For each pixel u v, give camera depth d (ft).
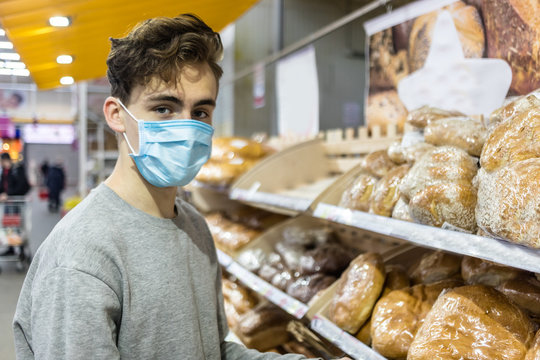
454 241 4.10
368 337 5.55
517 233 3.41
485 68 6.68
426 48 7.76
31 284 3.87
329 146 10.32
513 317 4.03
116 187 4.11
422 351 4.10
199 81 3.94
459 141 4.91
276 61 14.32
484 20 6.65
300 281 7.64
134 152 4.00
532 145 3.80
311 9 14.88
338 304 5.74
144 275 3.84
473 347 3.93
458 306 4.25
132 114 3.96
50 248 3.65
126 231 3.89
